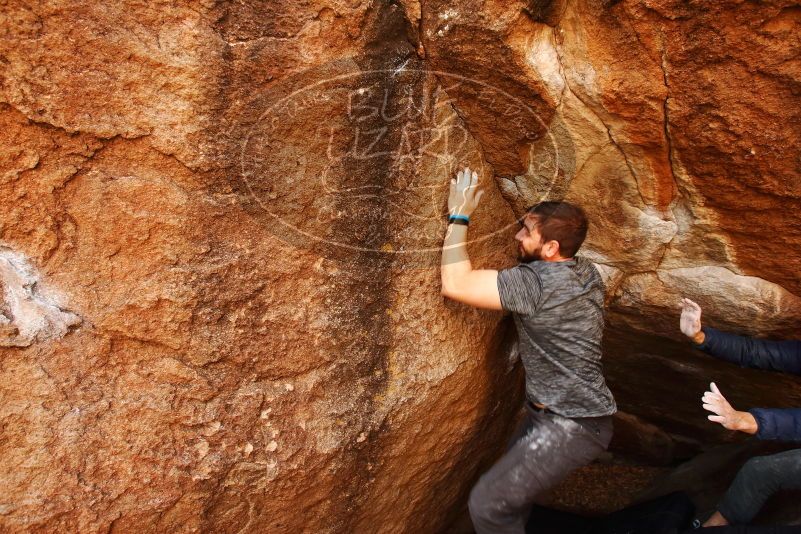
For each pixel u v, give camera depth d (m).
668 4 1.30
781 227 1.63
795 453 1.96
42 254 1.28
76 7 1.17
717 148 1.50
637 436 3.15
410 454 1.96
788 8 1.22
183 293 1.42
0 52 1.13
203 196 1.40
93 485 1.37
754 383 2.34
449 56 1.51
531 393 1.81
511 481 1.79
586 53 1.46
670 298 2.06
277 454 1.60
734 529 2.06
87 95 1.22
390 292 1.73
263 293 1.53
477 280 1.68
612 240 1.94
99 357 1.37
